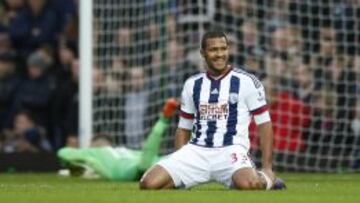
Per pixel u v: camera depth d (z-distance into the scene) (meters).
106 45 37.97
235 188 20.88
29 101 40.91
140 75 38.06
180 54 37.69
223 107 21.20
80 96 35.88
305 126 37.47
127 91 38.03
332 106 37.62
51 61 41.38
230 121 21.17
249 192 19.94
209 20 38.00
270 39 37.94
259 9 38.00
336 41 37.84
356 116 37.75
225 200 17.23
